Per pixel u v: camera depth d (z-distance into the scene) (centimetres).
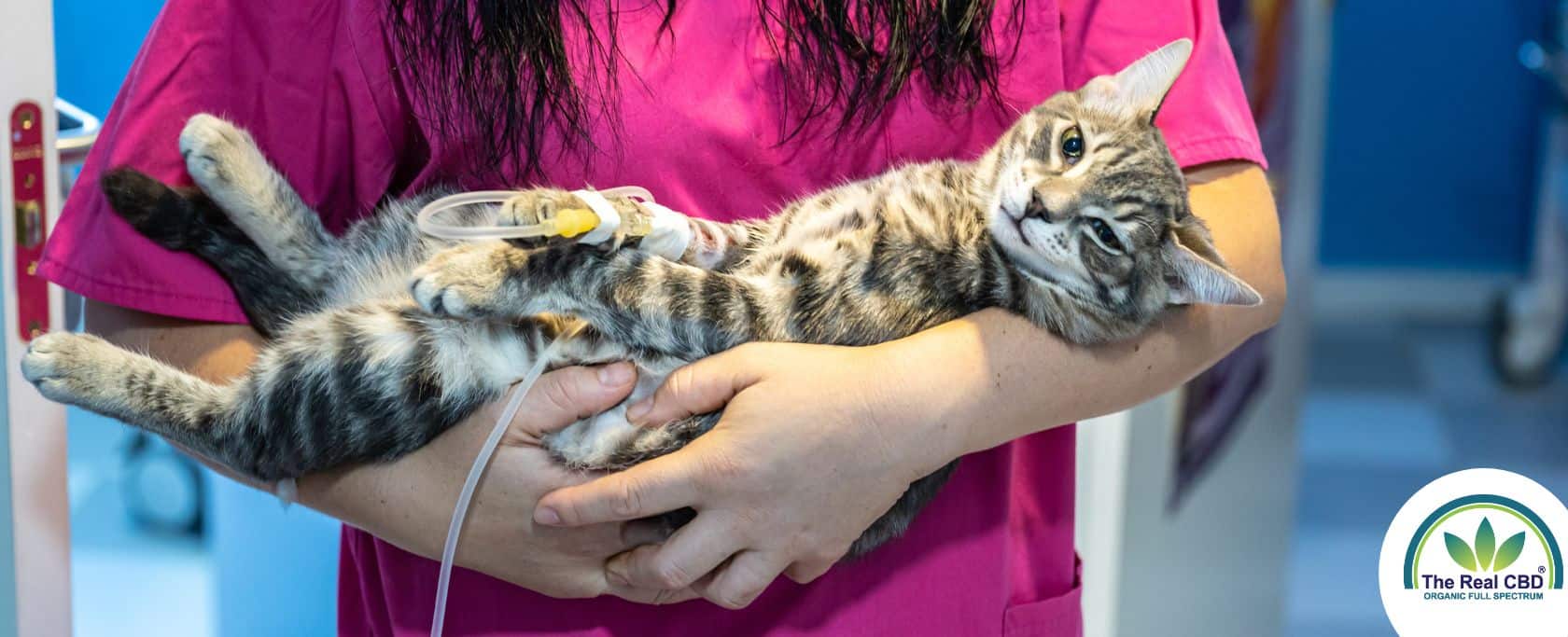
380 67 141
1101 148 165
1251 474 322
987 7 144
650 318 145
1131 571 250
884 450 130
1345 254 726
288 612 271
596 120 140
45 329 167
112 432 414
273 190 149
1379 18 690
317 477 145
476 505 136
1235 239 157
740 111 144
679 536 132
